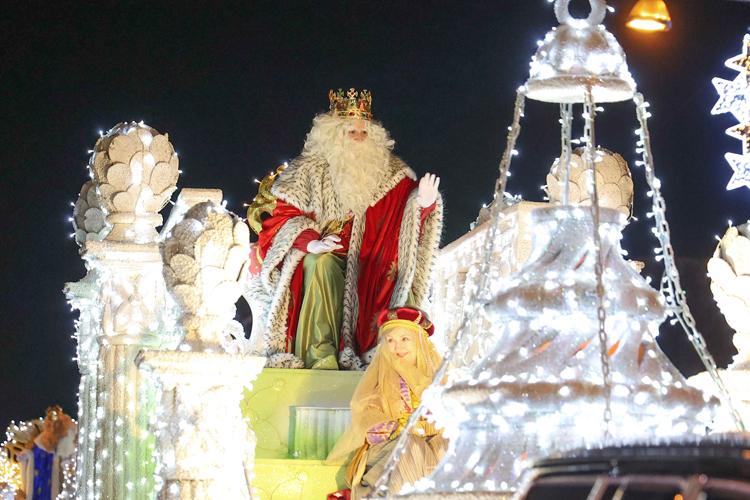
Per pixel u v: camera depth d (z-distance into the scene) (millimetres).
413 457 8109
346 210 11117
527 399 5875
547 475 3994
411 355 8758
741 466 3205
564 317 6348
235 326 12062
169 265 8570
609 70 6676
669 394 6109
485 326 9992
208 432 8266
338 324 10781
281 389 9930
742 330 9406
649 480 3473
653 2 12148
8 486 19172
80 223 12398
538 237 6875
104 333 10227
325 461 9258
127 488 9969
